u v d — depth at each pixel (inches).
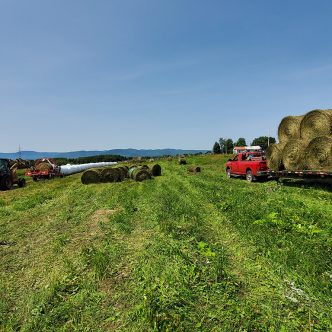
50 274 242.4
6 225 425.1
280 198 511.5
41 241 339.9
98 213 474.3
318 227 327.6
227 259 251.8
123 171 1017.5
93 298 202.1
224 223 356.2
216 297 190.5
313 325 160.6
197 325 162.9
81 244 317.7
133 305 190.2
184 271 224.4
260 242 279.1
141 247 289.7
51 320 180.7
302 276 212.4
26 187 1019.9
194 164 1946.4
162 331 158.6
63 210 507.5
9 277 245.6
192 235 317.1
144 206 495.8
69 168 1678.2
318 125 592.1
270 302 182.5
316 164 580.4
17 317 187.8
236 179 907.4
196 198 549.0
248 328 159.6
